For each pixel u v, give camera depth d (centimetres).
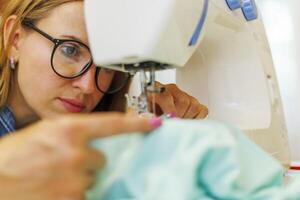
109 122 28
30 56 62
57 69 60
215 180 29
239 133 34
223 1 55
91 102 68
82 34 59
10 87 70
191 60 63
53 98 63
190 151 29
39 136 27
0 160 27
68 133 27
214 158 29
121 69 44
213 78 62
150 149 30
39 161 27
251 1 61
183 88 65
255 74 59
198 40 48
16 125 72
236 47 60
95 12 40
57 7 60
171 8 39
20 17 64
